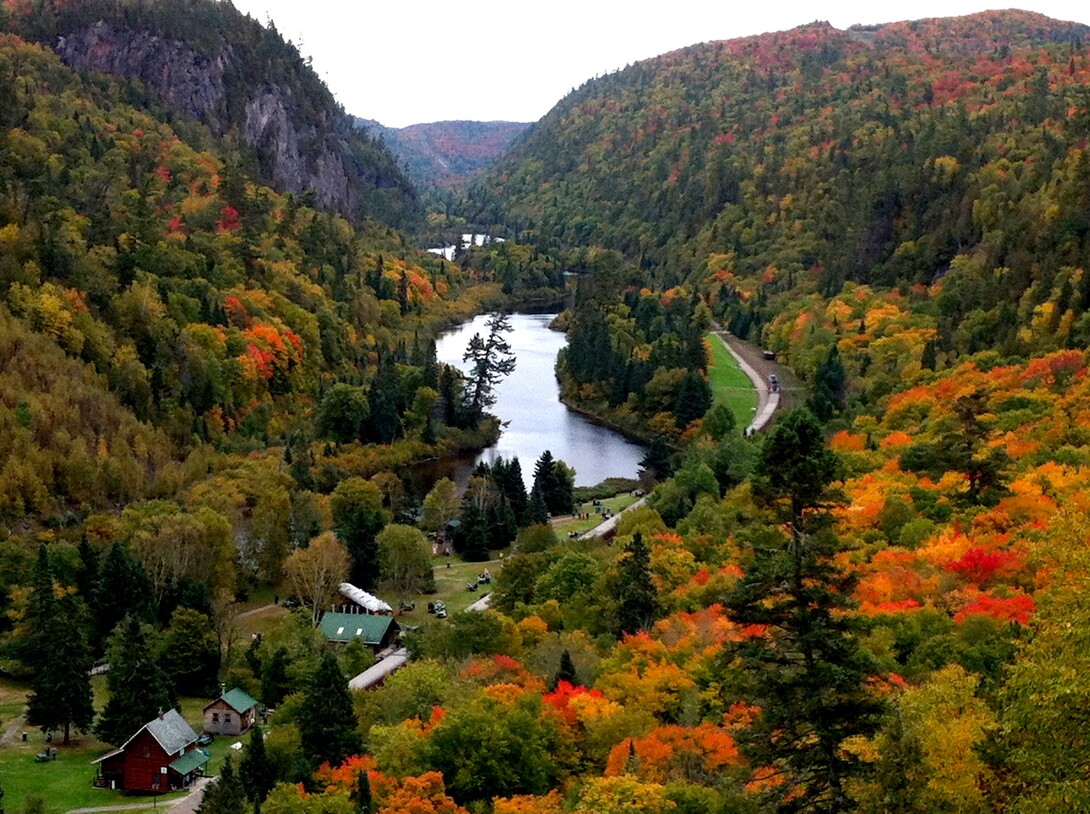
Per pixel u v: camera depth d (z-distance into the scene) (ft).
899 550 310.24
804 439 150.82
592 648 305.12
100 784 292.40
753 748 153.48
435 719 258.16
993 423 422.82
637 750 208.33
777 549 163.22
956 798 140.87
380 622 392.68
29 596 381.19
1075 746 116.47
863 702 146.72
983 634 229.86
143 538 425.69
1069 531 135.85
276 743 261.65
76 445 515.91
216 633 383.65
